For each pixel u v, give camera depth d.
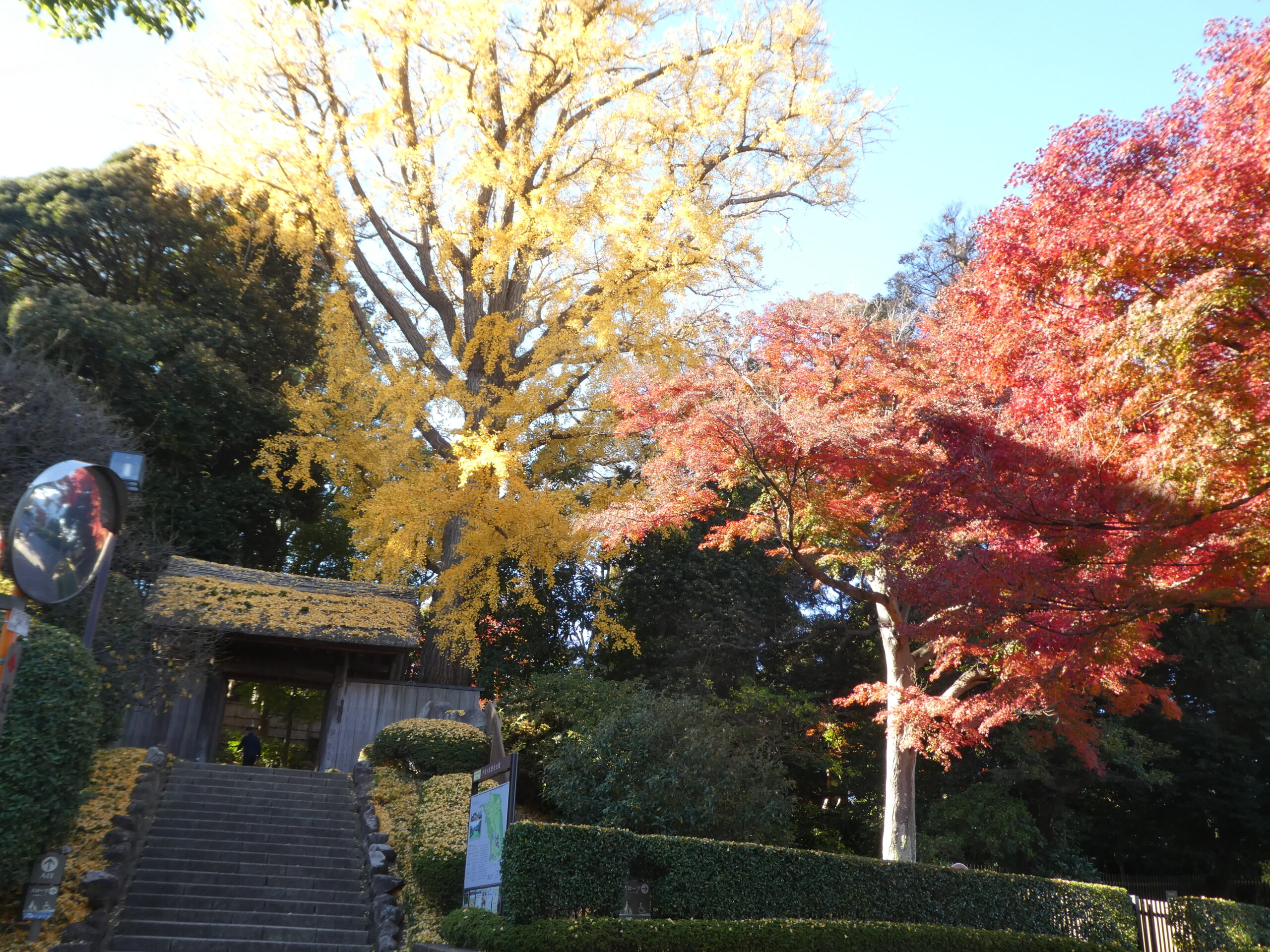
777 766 15.93
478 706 19.00
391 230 23.14
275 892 12.24
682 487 14.84
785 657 25.62
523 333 22.48
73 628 12.84
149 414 21.98
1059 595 9.13
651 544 24.88
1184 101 8.66
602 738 14.88
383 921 11.62
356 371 21.19
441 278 23.09
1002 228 9.22
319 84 21.78
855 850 22.16
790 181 21.81
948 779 22.39
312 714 29.22
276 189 21.16
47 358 20.33
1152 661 13.83
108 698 13.47
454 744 16.38
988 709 14.22
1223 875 23.62
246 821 13.96
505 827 10.67
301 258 21.88
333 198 21.05
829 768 21.86
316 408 21.70
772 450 13.37
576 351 20.67
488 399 21.53
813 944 10.98
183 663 15.49
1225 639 23.52
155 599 17.56
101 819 12.34
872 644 25.73
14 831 9.02
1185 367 7.45
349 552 29.19
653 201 20.38
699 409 13.63
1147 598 8.63
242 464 24.70
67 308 20.73
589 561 19.72
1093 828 24.44
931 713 14.52
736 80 20.89
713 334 19.50
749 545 25.33
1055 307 9.08
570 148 21.67
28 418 14.01
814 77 21.28
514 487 19.25
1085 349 8.80
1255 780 22.52
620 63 21.34
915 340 15.52
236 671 19.22
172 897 11.61
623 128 21.20
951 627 10.08
